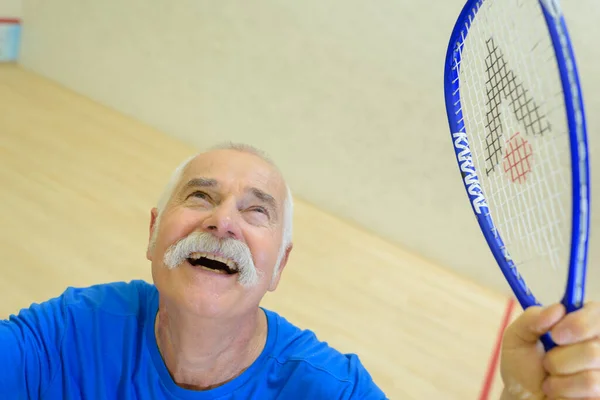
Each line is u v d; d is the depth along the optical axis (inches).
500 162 56.3
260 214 51.8
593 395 34.0
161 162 146.9
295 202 143.6
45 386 50.3
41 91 171.8
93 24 167.6
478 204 50.6
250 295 48.4
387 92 129.0
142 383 49.7
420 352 100.7
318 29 133.6
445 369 97.8
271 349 51.0
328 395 47.9
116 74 167.5
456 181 126.2
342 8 129.7
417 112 126.9
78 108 166.4
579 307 37.3
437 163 127.4
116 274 102.2
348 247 129.5
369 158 134.7
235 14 143.6
